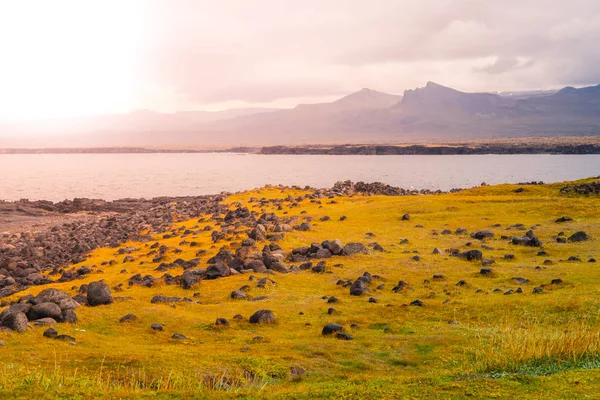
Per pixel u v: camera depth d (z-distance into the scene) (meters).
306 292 43.34
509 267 49.81
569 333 23.11
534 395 13.83
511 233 69.81
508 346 22.16
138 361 21.70
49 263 70.62
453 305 36.59
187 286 45.66
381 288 44.03
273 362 23.66
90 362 21.38
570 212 81.94
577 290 37.41
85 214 132.75
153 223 101.81
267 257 53.97
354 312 36.41
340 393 14.88
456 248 61.81
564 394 13.79
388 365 24.25
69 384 16.28
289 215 94.81
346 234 73.06
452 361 23.72
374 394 14.59
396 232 74.56
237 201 125.00
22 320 27.30
